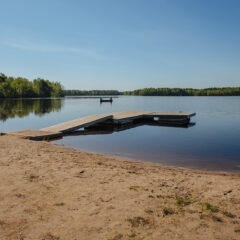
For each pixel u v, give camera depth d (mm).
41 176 5699
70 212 3854
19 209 3930
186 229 3359
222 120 24703
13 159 7273
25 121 24109
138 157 10242
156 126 21125
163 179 5848
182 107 48594
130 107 49844
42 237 3129
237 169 8375
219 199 4484
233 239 3107
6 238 3088
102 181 5465
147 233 3254
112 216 3730
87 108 45938
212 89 172875
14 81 91188
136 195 4621
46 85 103312
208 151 11406
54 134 14219
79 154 9117
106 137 15430
